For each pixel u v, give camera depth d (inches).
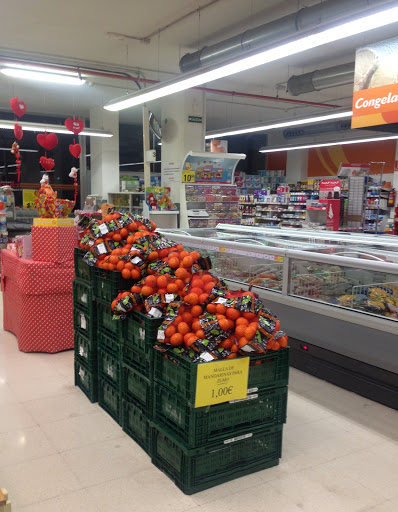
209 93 447.2
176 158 398.9
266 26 235.5
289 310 166.2
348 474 95.2
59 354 166.7
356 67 207.5
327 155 633.6
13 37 296.4
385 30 268.7
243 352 87.4
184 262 94.8
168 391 90.7
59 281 163.2
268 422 94.3
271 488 89.9
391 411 124.7
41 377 144.3
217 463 89.9
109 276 113.1
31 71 317.4
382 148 563.2
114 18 263.3
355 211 400.8
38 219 164.2
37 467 95.5
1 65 323.3
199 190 370.0
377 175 568.4
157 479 92.6
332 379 142.5
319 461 99.8
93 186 557.6
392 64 192.4
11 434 108.6
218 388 84.4
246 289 163.0
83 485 89.9
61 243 162.4
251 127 402.0
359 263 121.8
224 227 219.0
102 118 520.7
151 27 277.6
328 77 308.2
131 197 463.8
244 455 93.2
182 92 383.2
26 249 168.1
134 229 119.0
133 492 88.0
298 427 115.0
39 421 115.4
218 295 90.0
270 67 351.3
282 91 436.1
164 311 94.7
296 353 155.3
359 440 109.3
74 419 117.2
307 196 557.9
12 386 136.7
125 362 106.7
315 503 85.6
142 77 394.3
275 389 93.6
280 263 157.4
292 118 360.2
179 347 89.2
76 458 99.3
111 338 115.6
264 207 602.9
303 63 340.5
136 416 105.4
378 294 127.8
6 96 470.0
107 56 337.4
